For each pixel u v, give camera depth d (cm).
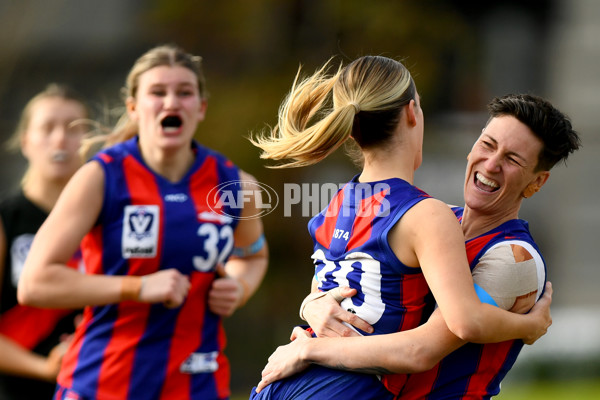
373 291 830
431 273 785
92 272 1203
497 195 855
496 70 4481
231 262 1385
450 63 4216
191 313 1205
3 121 4150
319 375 845
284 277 3756
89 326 1193
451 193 4119
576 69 4625
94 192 1170
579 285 4528
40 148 1378
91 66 4344
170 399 1191
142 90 1227
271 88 3944
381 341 808
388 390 834
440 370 843
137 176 1203
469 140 4188
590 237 4581
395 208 818
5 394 1334
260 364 3550
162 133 1202
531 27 4550
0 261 1349
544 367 3225
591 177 4606
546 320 850
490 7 4434
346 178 3697
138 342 1175
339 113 834
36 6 4281
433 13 4075
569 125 852
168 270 1172
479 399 852
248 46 4128
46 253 1139
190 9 4141
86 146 1348
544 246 4575
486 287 813
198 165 1241
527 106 836
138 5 4397
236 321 3678
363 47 4009
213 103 3938
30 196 1378
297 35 4100
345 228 857
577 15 4606
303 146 851
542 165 845
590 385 3067
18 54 4228
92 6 4388
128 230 1184
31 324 1340
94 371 1177
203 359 1218
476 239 850
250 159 3784
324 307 852
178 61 1241
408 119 864
